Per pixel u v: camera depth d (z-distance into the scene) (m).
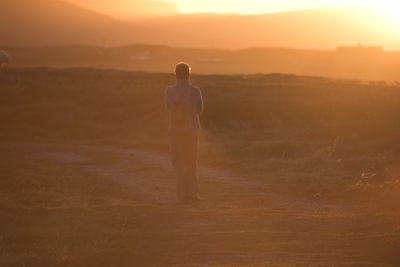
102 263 11.55
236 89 54.72
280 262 11.44
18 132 40.31
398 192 17.11
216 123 42.25
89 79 64.75
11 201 17.08
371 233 13.04
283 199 17.83
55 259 11.58
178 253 12.02
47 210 15.29
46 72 71.88
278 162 23.50
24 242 12.86
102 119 45.19
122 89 53.66
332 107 44.19
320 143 27.92
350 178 19.78
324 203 17.17
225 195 18.47
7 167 24.78
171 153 16.88
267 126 40.62
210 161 24.98
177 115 16.69
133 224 13.82
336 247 12.27
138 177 22.41
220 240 12.70
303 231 13.27
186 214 14.59
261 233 13.05
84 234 13.05
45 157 28.09
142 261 11.66
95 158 27.67
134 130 39.69
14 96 52.81
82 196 18.59
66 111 46.03
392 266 11.38
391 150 26.48
